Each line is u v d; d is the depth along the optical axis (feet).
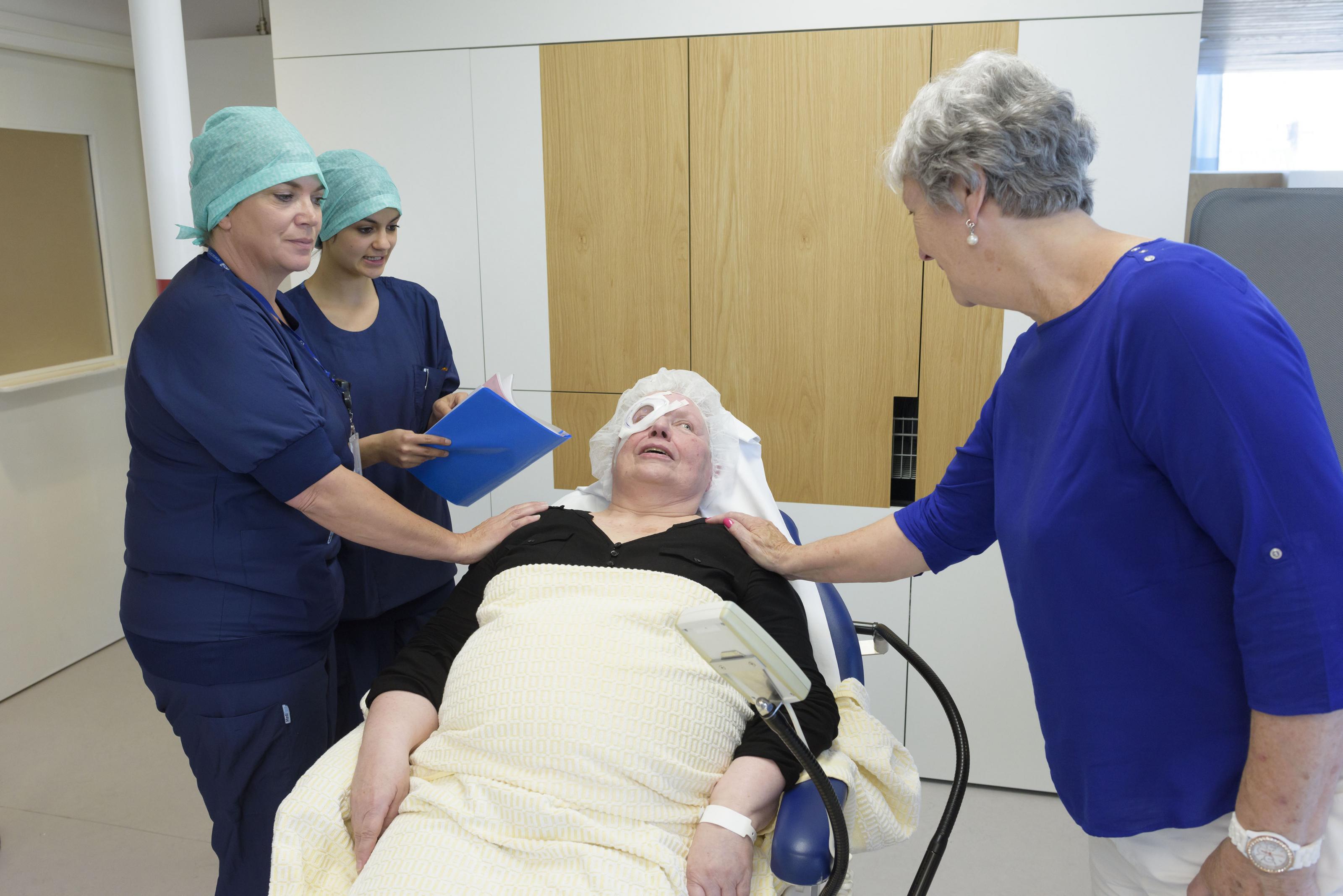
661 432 5.58
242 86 10.73
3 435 9.84
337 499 4.93
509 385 5.89
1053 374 3.40
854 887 6.97
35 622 10.32
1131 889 3.78
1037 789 8.17
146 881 7.12
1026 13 6.98
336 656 6.50
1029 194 3.23
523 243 8.23
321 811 4.23
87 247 10.80
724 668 3.21
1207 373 2.81
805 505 8.14
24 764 8.75
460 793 4.20
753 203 7.69
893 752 4.81
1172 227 7.07
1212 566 3.13
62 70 10.27
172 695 5.18
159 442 4.87
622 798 4.08
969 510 4.53
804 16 7.30
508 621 4.65
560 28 7.77
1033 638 3.59
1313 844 2.90
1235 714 3.21
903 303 7.59
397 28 8.09
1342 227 6.56
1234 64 8.43
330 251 6.15
